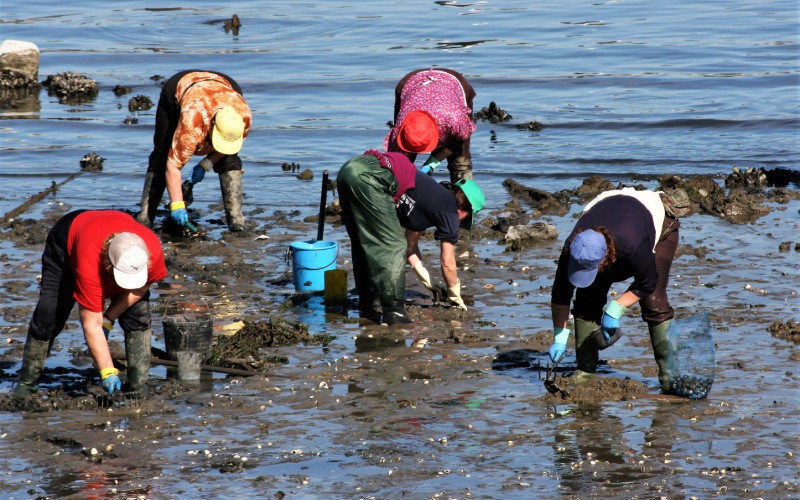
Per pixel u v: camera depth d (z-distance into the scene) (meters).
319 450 21.12
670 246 23.23
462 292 31.50
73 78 65.31
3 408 23.05
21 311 29.34
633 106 59.03
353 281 33.16
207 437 21.77
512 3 94.62
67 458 20.80
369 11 92.62
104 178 46.91
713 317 28.50
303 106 60.88
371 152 28.73
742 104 58.56
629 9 90.25
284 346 27.36
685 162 48.34
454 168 38.22
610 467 20.22
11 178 46.78
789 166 47.25
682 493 19.11
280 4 98.00
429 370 25.48
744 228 37.88
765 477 19.62
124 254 20.75
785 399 23.19
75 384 24.61
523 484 19.56
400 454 20.91
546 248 36.00
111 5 99.19
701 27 81.56
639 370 25.31
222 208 42.59
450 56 73.44
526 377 25.00
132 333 23.72
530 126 55.38
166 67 72.88
